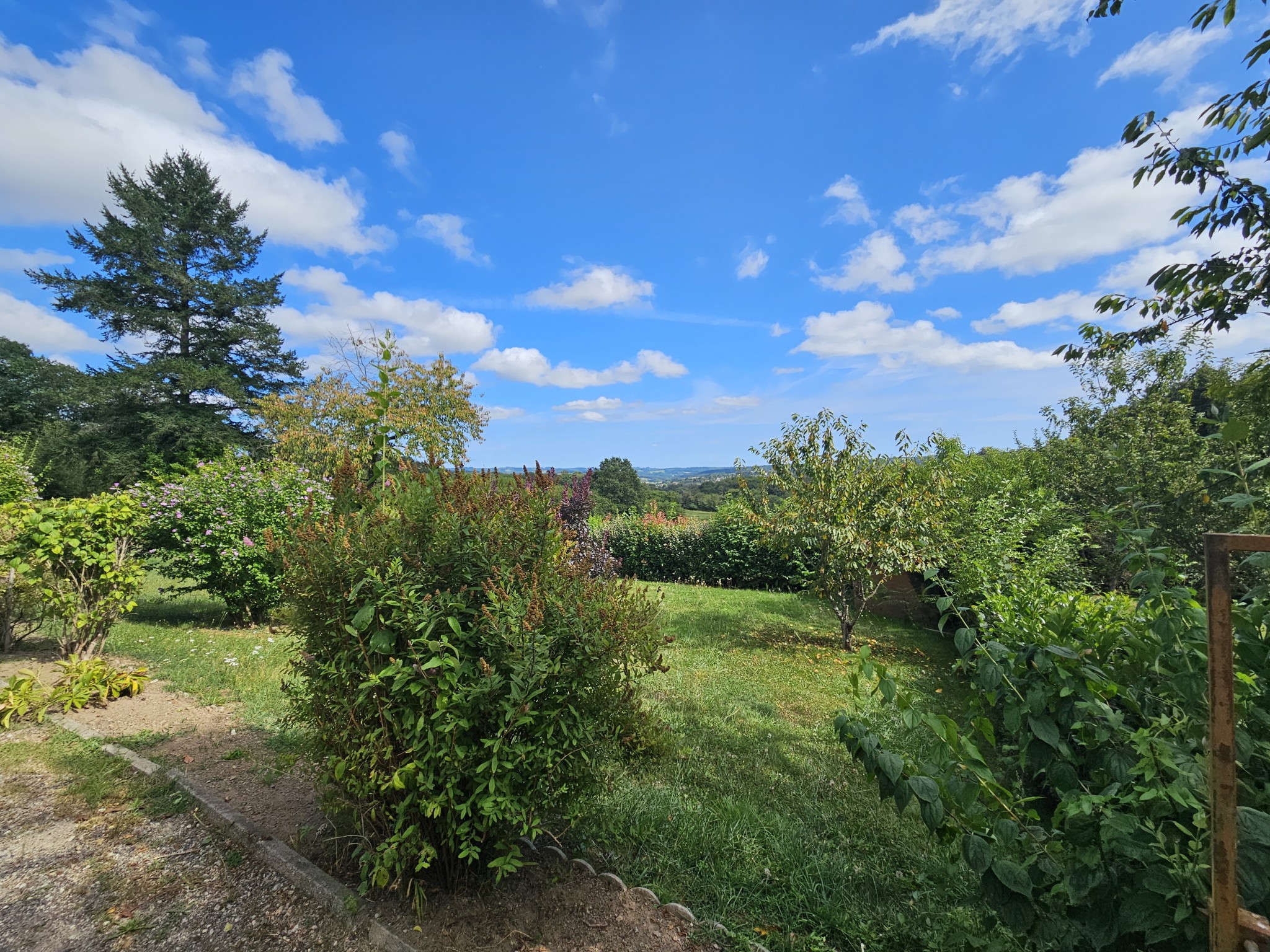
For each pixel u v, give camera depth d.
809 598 11.30
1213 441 5.34
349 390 17.83
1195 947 1.33
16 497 9.75
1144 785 1.50
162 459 20.92
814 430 7.98
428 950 2.16
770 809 3.42
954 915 2.46
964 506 7.91
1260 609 1.70
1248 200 3.24
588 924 2.36
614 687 2.49
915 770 1.75
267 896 2.47
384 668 2.26
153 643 6.61
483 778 2.16
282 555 2.56
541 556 2.56
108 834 2.92
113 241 29.52
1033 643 2.06
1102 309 4.24
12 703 4.21
